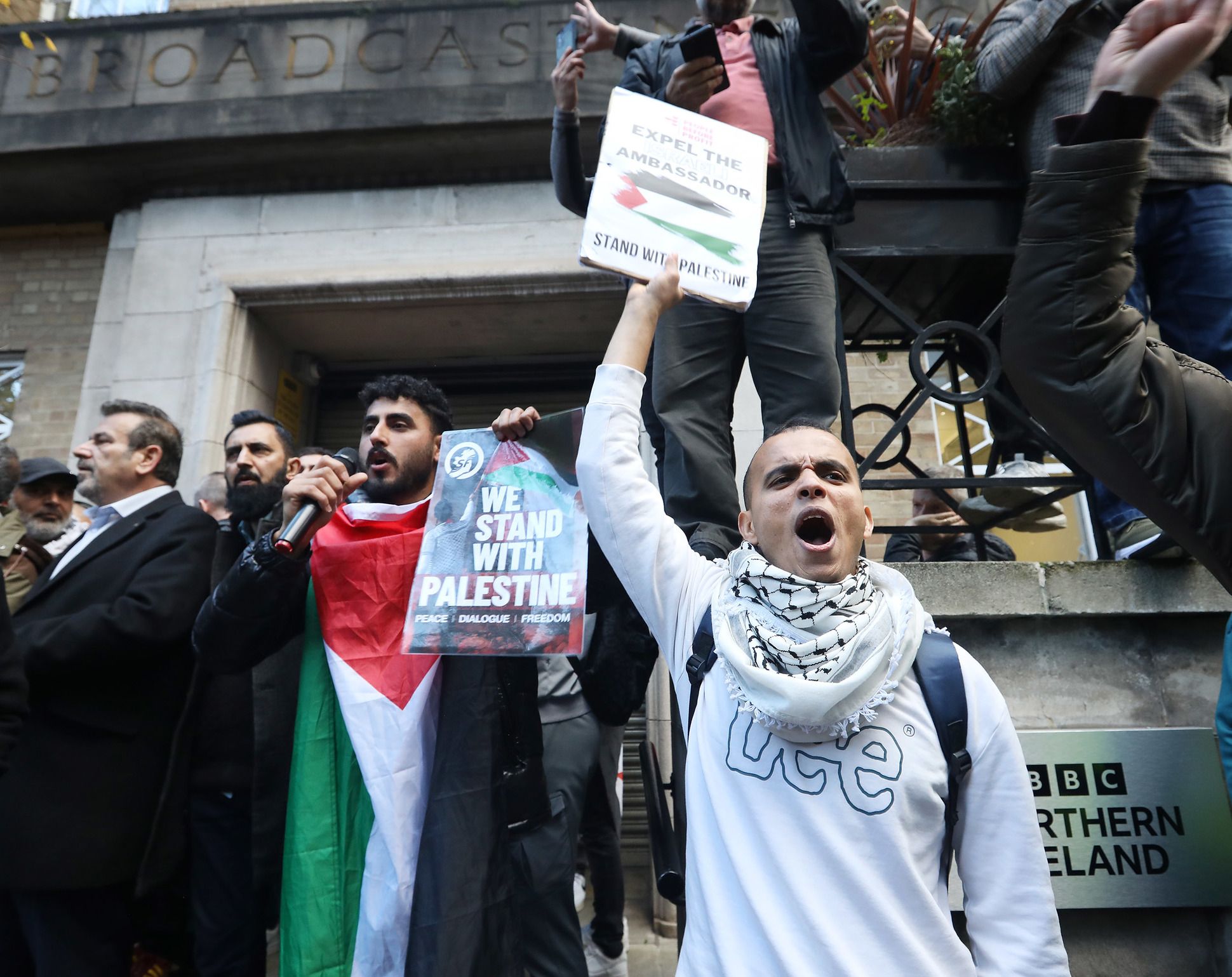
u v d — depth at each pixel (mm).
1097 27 2523
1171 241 2521
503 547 1894
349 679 1900
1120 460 1652
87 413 5547
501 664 1913
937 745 1246
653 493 1567
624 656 2074
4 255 6184
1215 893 1989
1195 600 2193
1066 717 2193
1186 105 2504
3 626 1798
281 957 1807
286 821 1963
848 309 3162
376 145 5562
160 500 2449
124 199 5980
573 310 5613
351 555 1995
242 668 1953
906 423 2613
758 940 1122
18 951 2154
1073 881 2006
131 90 5738
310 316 5652
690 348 2389
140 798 2100
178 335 5473
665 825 1840
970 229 2727
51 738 2062
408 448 2209
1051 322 1590
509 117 5371
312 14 5777
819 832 1158
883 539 5121
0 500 2684
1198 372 1659
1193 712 2191
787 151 2469
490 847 1744
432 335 5910
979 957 1206
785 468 1436
